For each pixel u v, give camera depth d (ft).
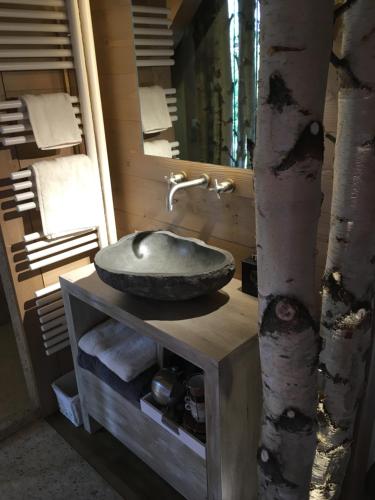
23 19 4.93
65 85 5.44
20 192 5.35
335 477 3.93
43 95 5.09
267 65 2.49
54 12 4.98
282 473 3.42
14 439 6.16
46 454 5.90
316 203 2.70
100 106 5.51
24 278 5.71
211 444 4.12
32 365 6.17
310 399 3.18
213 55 4.48
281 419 3.25
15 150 5.21
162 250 5.19
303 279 2.85
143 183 5.86
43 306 5.95
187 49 4.69
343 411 3.64
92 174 5.64
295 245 2.75
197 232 5.41
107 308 4.72
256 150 2.72
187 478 4.71
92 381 5.59
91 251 6.32
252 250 4.88
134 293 4.31
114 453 5.89
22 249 5.57
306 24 2.32
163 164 5.45
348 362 3.49
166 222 5.77
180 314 4.37
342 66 2.86
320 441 3.79
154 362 5.17
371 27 2.68
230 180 4.77
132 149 5.79
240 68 4.30
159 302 4.59
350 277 3.28
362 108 2.86
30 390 6.52
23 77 5.07
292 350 2.98
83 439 6.13
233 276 4.76
